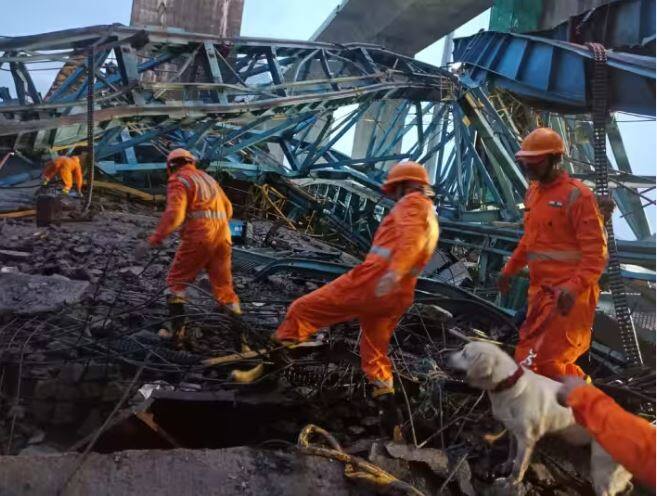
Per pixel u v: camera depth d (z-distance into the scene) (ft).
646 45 52.90
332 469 10.62
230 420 14.51
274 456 10.73
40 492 9.53
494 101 66.59
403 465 11.16
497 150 62.13
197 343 19.16
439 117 74.38
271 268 30.91
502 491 10.48
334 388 15.19
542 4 103.35
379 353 13.57
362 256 59.26
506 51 63.36
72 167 47.88
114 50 56.75
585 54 50.34
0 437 14.61
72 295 21.13
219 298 19.76
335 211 74.33
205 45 62.13
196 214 18.67
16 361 16.26
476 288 41.34
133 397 15.55
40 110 49.93
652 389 13.93
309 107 65.98
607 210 17.34
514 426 10.27
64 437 15.24
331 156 76.64
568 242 12.01
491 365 10.07
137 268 28.50
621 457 7.73
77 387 15.52
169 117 54.13
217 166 64.64
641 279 33.88
